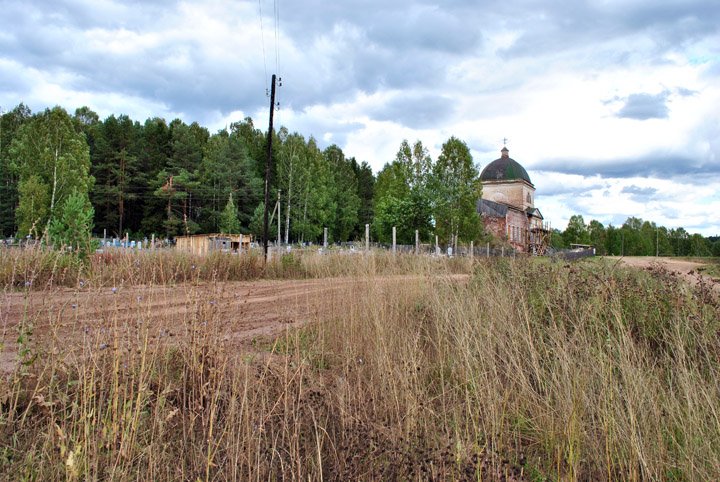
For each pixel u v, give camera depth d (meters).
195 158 61.19
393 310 6.10
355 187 75.94
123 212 58.06
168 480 2.72
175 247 14.23
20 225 38.44
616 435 3.32
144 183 58.75
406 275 7.55
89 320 3.93
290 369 3.98
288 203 51.06
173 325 4.75
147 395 3.43
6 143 55.31
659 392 3.85
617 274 6.17
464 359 4.29
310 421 3.53
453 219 39.22
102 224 56.28
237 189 58.41
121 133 58.44
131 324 3.88
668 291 5.34
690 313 4.72
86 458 2.50
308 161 57.97
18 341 3.46
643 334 4.68
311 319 6.12
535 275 6.58
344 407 3.59
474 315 5.01
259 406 3.51
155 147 63.50
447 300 5.82
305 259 16.12
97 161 58.06
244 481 2.83
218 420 3.42
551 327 4.58
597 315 4.72
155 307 5.12
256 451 2.97
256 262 14.31
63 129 41.09
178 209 56.16
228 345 4.35
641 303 5.16
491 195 78.56
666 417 3.49
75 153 42.78
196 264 11.45
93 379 3.11
